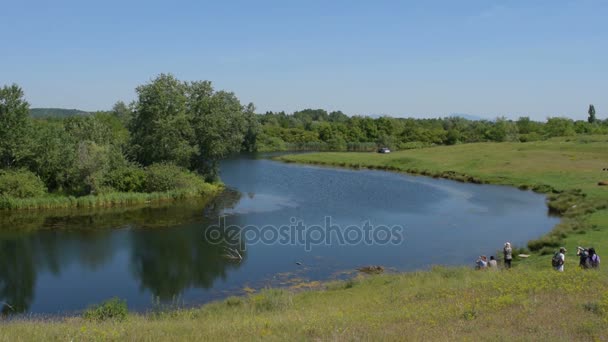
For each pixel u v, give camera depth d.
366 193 64.19
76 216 50.38
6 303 27.00
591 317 13.51
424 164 93.44
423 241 39.09
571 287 17.62
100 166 59.81
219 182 72.25
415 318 14.92
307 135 175.25
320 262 33.81
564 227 39.12
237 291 28.55
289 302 23.00
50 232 43.16
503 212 50.91
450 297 18.61
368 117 195.38
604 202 47.88
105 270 32.69
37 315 25.08
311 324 14.36
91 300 27.47
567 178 68.00
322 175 85.38
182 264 33.78
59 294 28.44
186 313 21.66
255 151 146.00
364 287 25.77
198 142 70.81
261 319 16.55
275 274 31.42
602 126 173.38
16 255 36.09
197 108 71.19
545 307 15.08
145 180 62.19
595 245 32.06
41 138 59.28
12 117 56.91
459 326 13.36
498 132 152.38
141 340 13.21
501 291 18.16
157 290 28.94
